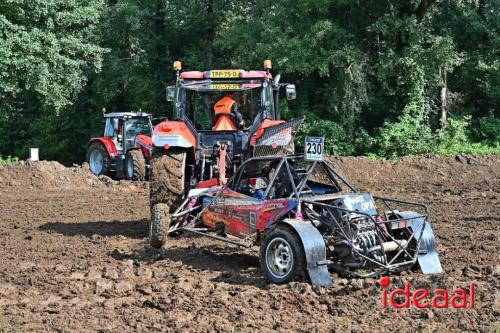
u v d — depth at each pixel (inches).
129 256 547.8
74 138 2006.6
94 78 1867.6
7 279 471.5
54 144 1999.3
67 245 599.2
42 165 1185.4
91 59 1612.9
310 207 460.1
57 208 871.7
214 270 493.0
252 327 356.2
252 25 1592.0
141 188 1128.2
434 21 1667.1
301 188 468.8
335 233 450.0
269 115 633.6
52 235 660.1
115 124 1300.4
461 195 957.2
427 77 1531.7
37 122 2028.8
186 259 530.9
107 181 1202.6
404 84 1568.7
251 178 519.5
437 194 974.4
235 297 409.4
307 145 487.5
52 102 1515.7
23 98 2060.8
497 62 1660.9
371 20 1601.9
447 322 358.3
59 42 1498.5
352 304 389.4
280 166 486.3
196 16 1838.1
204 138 620.7
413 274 454.0
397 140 1512.1
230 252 555.5
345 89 1510.8
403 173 1273.4
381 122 1653.5
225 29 1696.6
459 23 1720.0
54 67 1482.5
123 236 645.3
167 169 598.9
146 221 750.5
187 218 566.9
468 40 1739.7
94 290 435.2
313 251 421.1
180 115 624.7
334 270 461.7
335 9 1598.2
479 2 1748.3
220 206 520.1
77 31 1581.0
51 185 1150.3
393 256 462.6
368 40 1601.9
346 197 456.8
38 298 423.8
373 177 1257.4
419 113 1552.7
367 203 460.1
